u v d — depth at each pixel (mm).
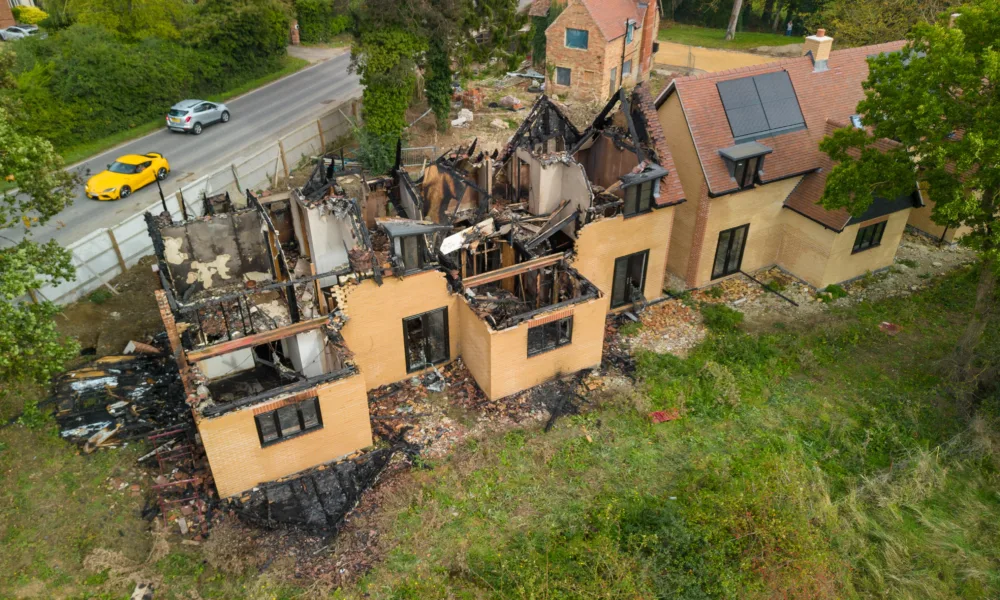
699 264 25156
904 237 29656
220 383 19125
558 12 49406
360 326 18953
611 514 16453
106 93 39250
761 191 24734
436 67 37750
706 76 24391
